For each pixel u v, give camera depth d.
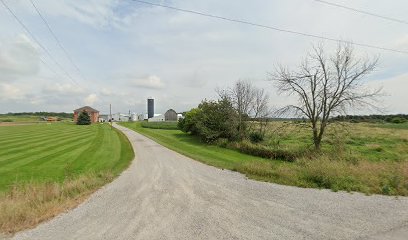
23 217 9.09
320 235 7.58
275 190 13.02
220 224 8.49
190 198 11.68
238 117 44.44
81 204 10.91
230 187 13.79
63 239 7.52
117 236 7.66
